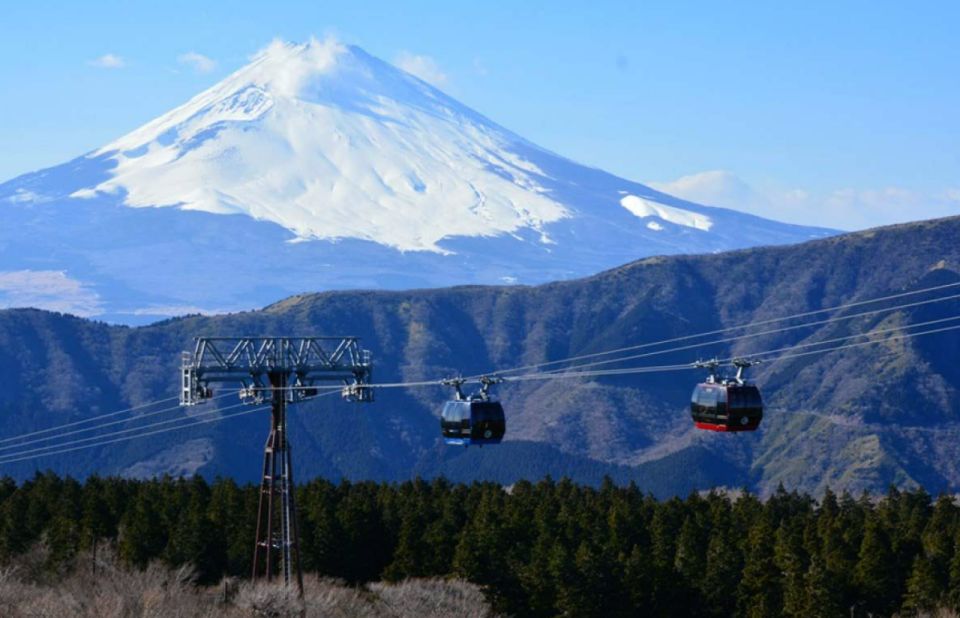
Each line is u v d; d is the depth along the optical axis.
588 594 153.00
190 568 154.62
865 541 159.62
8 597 122.88
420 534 178.12
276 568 169.88
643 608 156.75
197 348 119.12
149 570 139.62
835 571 156.38
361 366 124.12
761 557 158.12
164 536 172.38
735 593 160.00
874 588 156.25
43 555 163.25
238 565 169.62
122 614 123.31
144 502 179.50
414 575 173.12
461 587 158.12
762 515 181.12
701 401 99.62
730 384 98.75
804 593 150.50
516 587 161.00
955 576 152.38
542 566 157.25
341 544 176.00
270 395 122.50
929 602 150.88
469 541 163.50
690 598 161.25
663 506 192.88
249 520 172.62
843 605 152.12
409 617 148.25
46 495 194.75
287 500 122.31
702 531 175.62
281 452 122.38
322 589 145.62
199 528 169.62
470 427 105.06
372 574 180.25
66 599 124.38
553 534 172.75
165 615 122.94
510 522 175.38
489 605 158.62
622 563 158.88
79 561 152.12
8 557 165.62
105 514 178.75
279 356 121.69
